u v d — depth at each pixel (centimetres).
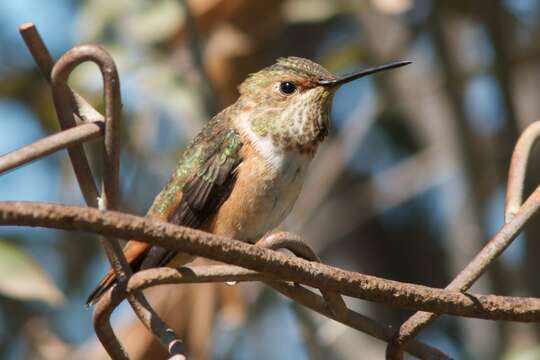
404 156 1329
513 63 1201
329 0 1109
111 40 1103
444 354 491
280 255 435
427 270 1317
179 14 1049
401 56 1210
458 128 1104
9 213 385
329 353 1105
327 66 1178
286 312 1126
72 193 1102
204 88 993
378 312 1217
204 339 893
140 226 410
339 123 1359
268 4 1030
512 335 1029
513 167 527
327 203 1255
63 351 1007
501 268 1035
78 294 1137
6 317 1088
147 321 464
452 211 1119
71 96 465
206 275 447
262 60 1048
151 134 1096
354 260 1303
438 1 1138
